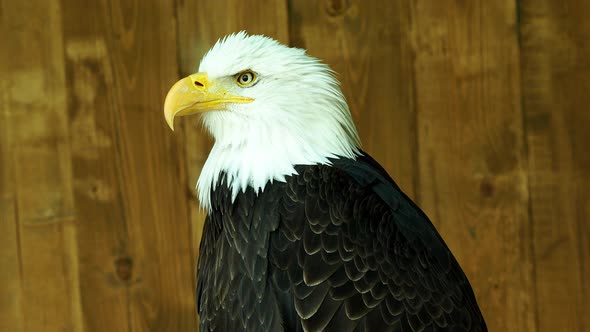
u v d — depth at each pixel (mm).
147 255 13031
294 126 9453
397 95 12789
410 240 9211
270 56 9508
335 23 12781
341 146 9648
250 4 12844
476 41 12680
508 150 12711
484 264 12805
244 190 9305
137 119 12953
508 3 12633
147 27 12898
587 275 12680
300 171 9273
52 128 12992
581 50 12602
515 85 12680
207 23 12867
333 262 8727
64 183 13039
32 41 12938
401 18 12750
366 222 8977
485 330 9695
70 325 13180
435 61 12742
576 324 12719
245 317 9062
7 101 12984
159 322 13078
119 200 13000
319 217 8898
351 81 12805
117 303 13086
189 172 12938
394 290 8781
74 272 13102
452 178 12781
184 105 9594
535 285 12758
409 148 12812
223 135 9672
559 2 12609
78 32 12930
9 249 13078
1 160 13008
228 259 9250
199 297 9961
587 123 12617
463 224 12805
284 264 8875
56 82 12977
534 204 12711
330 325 8617
